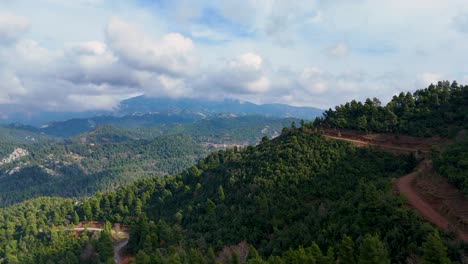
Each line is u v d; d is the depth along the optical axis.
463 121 101.00
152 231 114.50
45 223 173.62
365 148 104.75
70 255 116.94
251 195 103.06
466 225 56.31
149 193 172.25
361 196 70.38
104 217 167.00
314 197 90.69
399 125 112.31
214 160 171.88
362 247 48.16
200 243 93.88
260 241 84.12
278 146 119.88
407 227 55.62
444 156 77.44
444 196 65.56
